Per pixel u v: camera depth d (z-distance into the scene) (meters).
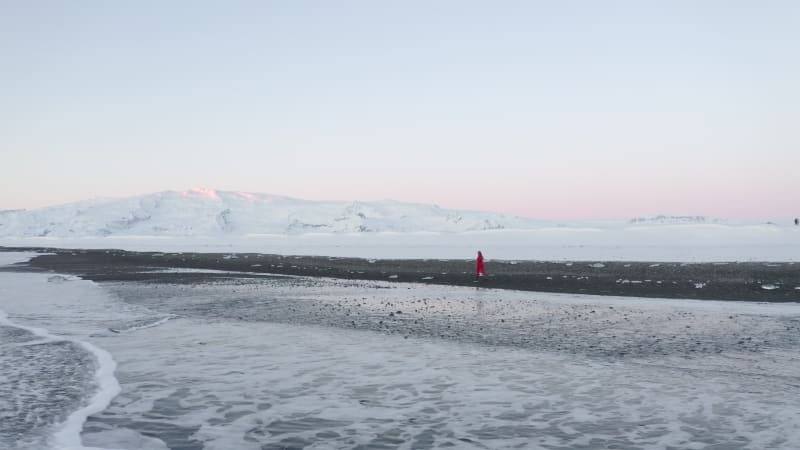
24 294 29.64
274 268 58.19
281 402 10.12
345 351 14.57
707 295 28.45
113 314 21.56
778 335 16.78
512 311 22.78
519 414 9.48
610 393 10.68
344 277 44.97
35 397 10.13
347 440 8.26
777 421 8.95
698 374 12.09
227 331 17.67
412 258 84.75
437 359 13.64
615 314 21.77
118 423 8.87
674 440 8.19
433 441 8.22
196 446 7.95
